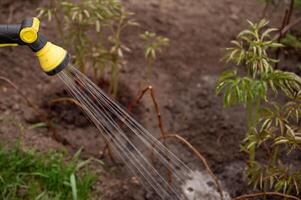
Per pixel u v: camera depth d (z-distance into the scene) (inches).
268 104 194.4
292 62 211.8
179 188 168.6
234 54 156.2
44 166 163.9
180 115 193.0
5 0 226.7
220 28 226.7
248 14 233.9
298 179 152.1
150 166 167.8
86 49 189.9
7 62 203.2
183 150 181.3
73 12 174.9
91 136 182.1
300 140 142.9
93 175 164.9
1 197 156.6
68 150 176.4
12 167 160.9
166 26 224.7
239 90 144.2
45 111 188.1
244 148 160.6
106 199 161.6
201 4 237.9
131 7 229.8
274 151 159.3
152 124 188.5
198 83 205.6
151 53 193.3
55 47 119.2
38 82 197.8
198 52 216.8
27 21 117.0
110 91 194.1
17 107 185.8
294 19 227.1
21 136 173.9
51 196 158.7
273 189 165.9
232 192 168.2
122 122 169.8
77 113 187.8
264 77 146.5
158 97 198.1
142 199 163.0
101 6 176.2
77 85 148.2
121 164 173.3
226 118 191.9
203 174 174.1
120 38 216.8
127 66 207.9
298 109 146.6
